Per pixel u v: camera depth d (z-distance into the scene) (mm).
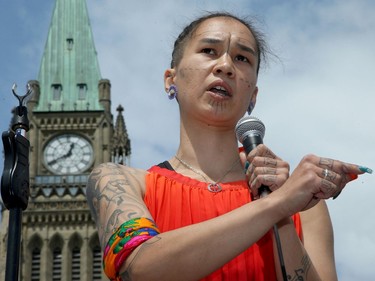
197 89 5180
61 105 97250
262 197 4469
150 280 4031
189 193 4809
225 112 5148
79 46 102250
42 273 88625
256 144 5070
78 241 91062
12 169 5871
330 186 4219
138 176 4906
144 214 4398
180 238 4047
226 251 4027
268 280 4645
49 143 95438
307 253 4547
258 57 5613
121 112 97125
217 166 5184
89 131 96562
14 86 6324
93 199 4688
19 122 6121
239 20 5434
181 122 5367
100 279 89438
